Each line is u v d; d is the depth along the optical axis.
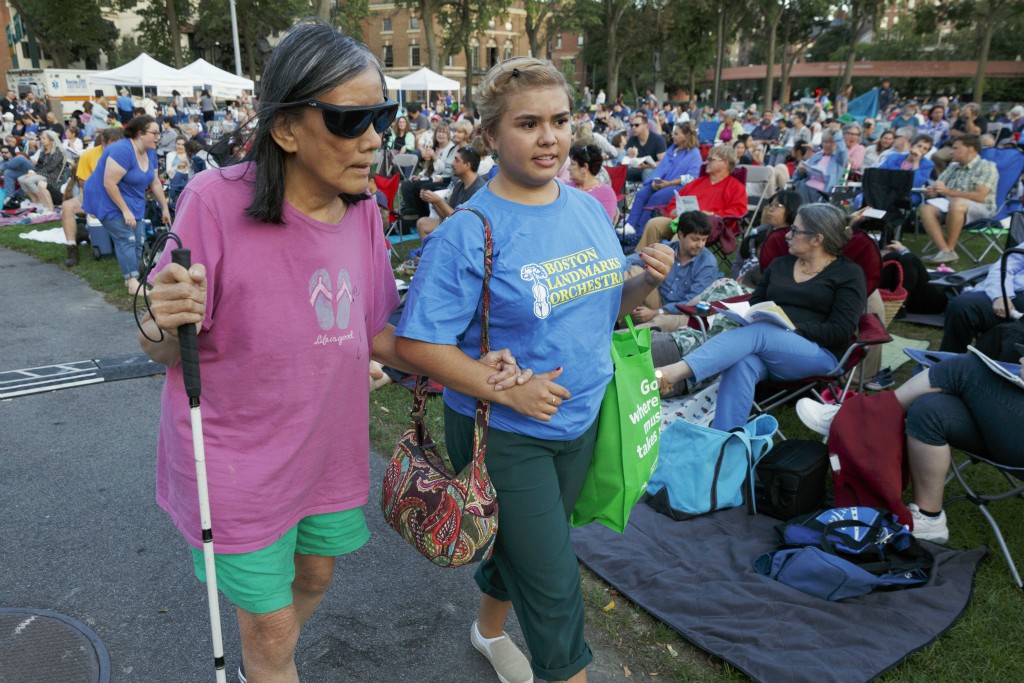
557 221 1.88
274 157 1.55
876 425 3.27
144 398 4.86
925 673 2.53
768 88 42.16
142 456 4.05
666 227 6.02
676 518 3.46
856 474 3.29
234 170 1.59
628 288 2.12
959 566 3.06
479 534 1.82
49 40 43.12
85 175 8.29
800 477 3.35
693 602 2.87
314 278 1.66
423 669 2.56
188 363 1.50
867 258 4.44
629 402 2.07
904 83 61.50
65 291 7.54
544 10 43.62
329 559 2.00
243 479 1.66
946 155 9.83
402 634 2.74
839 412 3.38
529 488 1.90
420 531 1.86
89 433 4.32
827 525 3.08
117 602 2.87
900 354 5.56
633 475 2.10
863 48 68.19
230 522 1.67
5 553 3.16
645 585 3.00
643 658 2.65
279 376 1.65
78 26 41.78
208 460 1.66
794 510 3.38
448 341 1.78
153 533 3.33
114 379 5.17
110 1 43.12
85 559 3.13
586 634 2.77
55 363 5.46
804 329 4.07
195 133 15.23
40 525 3.38
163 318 1.44
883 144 12.30
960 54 62.53
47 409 4.66
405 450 1.98
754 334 3.91
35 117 25.14
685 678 2.54
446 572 3.12
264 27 46.28
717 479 3.47
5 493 3.64
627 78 64.69
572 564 1.96
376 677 2.52
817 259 4.27
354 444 1.88
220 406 1.66
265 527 1.70
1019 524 3.44
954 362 3.19
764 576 3.02
